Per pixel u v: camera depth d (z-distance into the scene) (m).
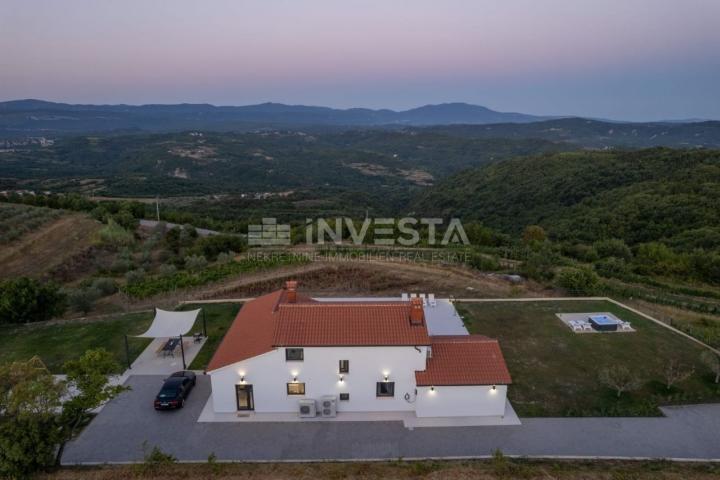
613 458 18.47
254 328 23.30
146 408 21.83
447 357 21.84
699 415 21.59
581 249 58.59
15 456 15.48
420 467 17.45
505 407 21.97
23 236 56.88
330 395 21.36
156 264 53.97
